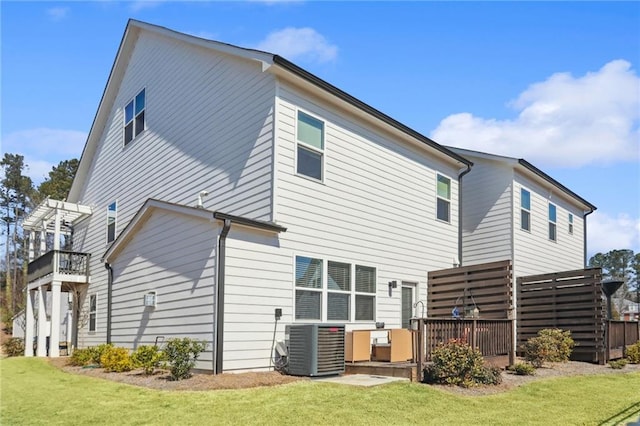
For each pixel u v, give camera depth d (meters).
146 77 16.41
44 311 18.91
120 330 13.95
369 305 12.79
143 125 16.31
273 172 10.71
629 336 15.66
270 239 10.62
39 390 9.12
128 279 13.80
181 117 14.20
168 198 14.38
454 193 16.59
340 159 12.38
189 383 8.80
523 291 15.86
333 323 10.70
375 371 9.88
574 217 21.95
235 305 9.91
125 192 17.16
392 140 14.12
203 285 10.23
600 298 13.95
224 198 12.05
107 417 6.83
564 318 14.64
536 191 18.72
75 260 18.69
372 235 13.09
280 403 7.37
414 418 6.94
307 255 11.30
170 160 14.49
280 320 10.59
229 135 12.16
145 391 8.51
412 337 10.03
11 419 6.82
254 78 11.59
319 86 11.52
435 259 15.29
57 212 19.00
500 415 7.41
